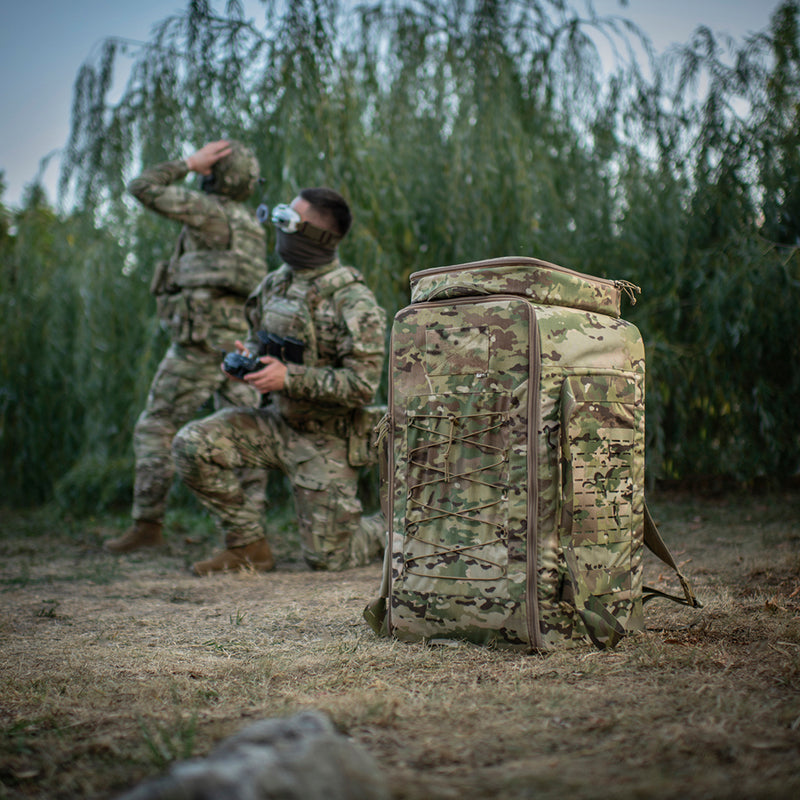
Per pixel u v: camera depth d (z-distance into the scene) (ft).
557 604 7.17
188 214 14.55
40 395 21.30
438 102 19.08
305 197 12.54
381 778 3.76
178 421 15.24
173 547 15.33
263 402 13.66
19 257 21.22
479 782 4.23
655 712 5.33
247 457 12.86
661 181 19.15
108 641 8.19
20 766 4.80
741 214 18.67
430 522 7.67
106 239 19.93
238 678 6.63
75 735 5.32
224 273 14.89
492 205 18.42
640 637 7.56
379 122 19.58
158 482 14.99
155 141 19.02
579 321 7.61
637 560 7.93
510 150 18.48
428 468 7.70
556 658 6.84
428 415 7.72
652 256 19.17
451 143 18.83
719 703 5.42
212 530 17.20
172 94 19.13
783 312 17.62
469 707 5.61
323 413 12.83
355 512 12.98
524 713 5.41
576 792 4.07
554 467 7.22
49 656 7.52
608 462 7.56
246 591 11.06
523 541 7.18
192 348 15.16
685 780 4.16
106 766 4.77
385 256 17.89
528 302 7.34
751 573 10.58
